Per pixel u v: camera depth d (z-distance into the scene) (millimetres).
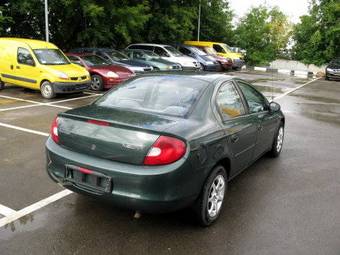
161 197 3238
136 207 3289
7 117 8453
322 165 5969
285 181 5188
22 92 12133
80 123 3621
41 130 7375
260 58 33156
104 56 15016
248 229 3811
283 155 6438
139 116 3650
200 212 3688
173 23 23844
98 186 3410
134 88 4320
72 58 13609
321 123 9570
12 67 11805
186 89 4109
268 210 4258
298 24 31672
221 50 25844
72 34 19906
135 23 20094
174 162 3260
